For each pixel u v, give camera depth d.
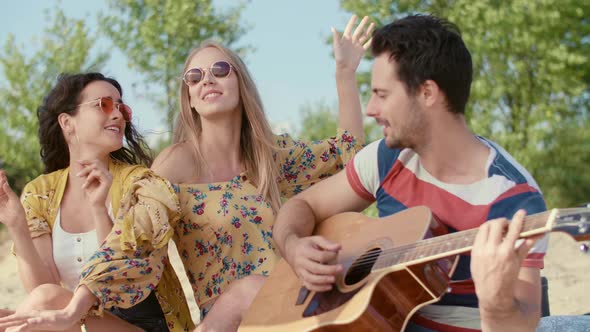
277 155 4.26
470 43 14.58
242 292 3.51
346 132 4.38
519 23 14.43
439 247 2.55
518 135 14.49
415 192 2.88
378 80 2.76
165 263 3.91
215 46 4.15
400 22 2.76
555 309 6.16
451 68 2.67
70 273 3.86
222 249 3.89
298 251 2.96
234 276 3.87
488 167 2.69
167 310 3.86
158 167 4.07
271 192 4.07
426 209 2.74
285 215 3.24
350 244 2.96
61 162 4.20
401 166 2.95
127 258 3.56
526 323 2.42
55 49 15.48
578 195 14.99
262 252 3.92
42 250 3.87
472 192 2.70
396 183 2.95
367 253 2.83
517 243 2.29
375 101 2.79
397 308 2.67
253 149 4.16
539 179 15.02
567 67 15.11
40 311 3.33
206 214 3.90
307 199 3.29
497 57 14.75
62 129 4.08
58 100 4.01
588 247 2.29
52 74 15.52
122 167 4.02
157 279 3.60
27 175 15.50
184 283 7.71
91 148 3.99
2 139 15.20
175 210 3.74
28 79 15.41
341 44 4.48
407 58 2.69
